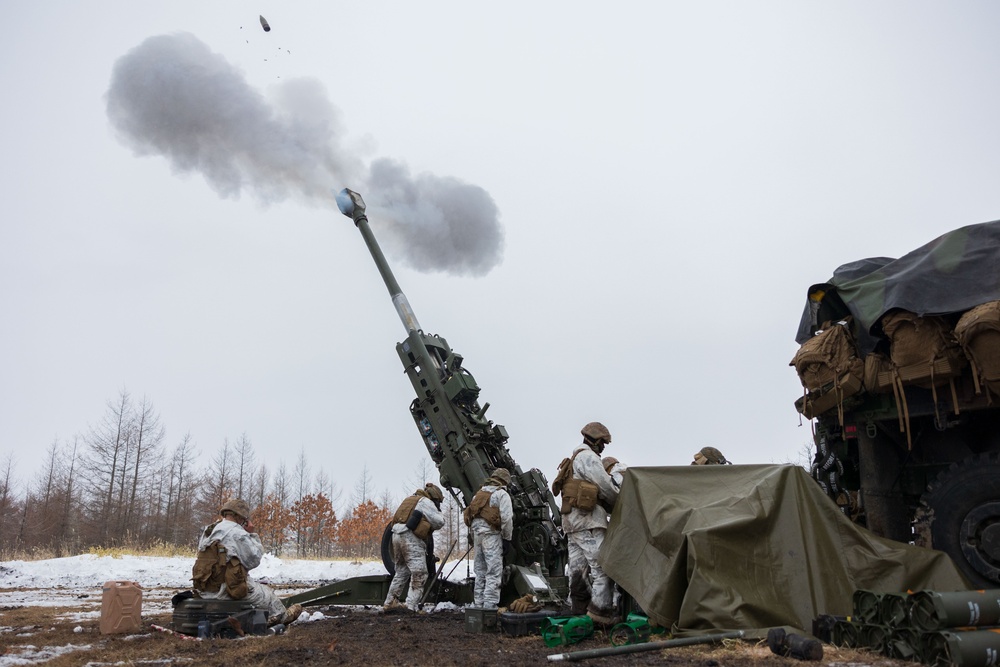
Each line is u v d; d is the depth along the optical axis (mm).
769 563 5742
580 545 6625
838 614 5504
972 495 6074
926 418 6809
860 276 7438
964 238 6574
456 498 10281
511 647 5875
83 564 16688
